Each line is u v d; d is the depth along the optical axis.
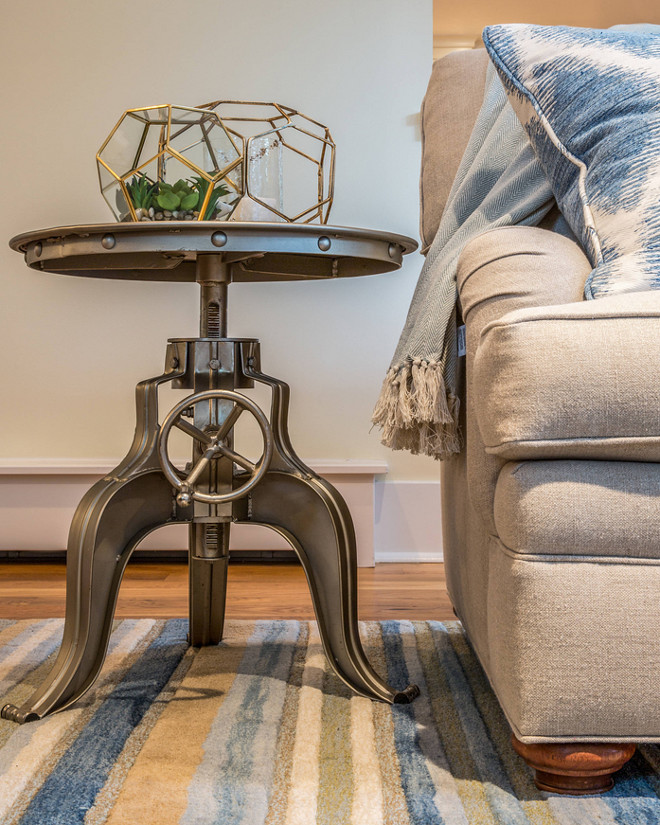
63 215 2.41
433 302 1.16
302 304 2.43
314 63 2.41
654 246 0.96
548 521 0.79
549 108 1.11
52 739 0.99
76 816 0.81
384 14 2.41
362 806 0.83
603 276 0.94
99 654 1.13
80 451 2.43
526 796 0.85
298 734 1.01
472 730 1.03
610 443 0.78
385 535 2.41
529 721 0.80
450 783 0.88
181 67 2.40
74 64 2.39
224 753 0.96
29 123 2.40
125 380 2.43
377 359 2.44
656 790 0.86
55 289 2.42
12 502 2.28
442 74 1.63
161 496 1.20
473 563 1.11
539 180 1.25
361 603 1.87
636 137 1.04
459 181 1.44
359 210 2.42
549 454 0.80
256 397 2.43
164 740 1.00
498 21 4.02
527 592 0.79
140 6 2.39
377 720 1.07
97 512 1.11
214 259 1.24
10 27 2.39
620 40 1.12
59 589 1.98
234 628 1.55
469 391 1.00
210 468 1.21
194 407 1.21
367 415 2.44
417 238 2.42
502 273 0.97
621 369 0.77
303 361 2.43
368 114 2.42
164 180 1.20
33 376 2.43
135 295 2.42
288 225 1.05
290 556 2.38
